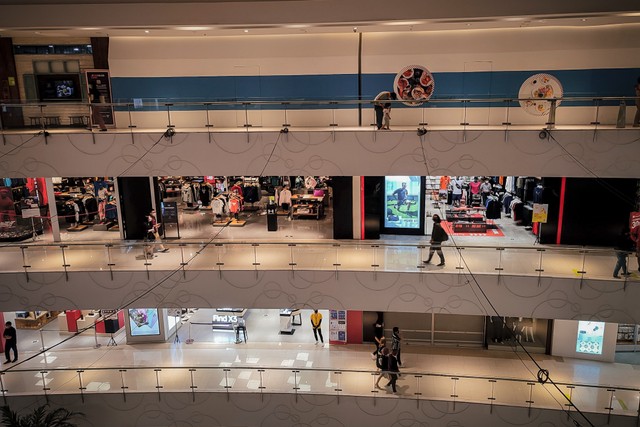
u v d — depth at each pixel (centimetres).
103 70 1872
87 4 1522
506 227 2058
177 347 1852
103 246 1570
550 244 1803
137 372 1568
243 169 1595
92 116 1608
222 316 1978
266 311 2153
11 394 1507
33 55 1889
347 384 1527
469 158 1519
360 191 1875
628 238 1476
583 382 1595
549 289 1451
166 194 2709
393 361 1494
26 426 1388
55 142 1584
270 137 1570
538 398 1445
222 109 1619
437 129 1519
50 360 1752
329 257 1551
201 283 1562
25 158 1593
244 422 1545
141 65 1822
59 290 1566
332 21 1504
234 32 1719
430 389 1490
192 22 1528
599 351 1719
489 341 1817
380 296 1532
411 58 1733
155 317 1864
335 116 1627
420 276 1502
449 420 1472
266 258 1566
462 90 1734
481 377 1462
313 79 1781
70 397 1521
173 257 1580
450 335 1842
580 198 1741
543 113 1525
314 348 1830
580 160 1466
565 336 1741
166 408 1545
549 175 1491
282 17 1510
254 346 1847
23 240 1975
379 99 1680
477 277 1477
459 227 1988
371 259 1530
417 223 1942
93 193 2316
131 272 1557
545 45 1684
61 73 1900
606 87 1680
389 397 1480
